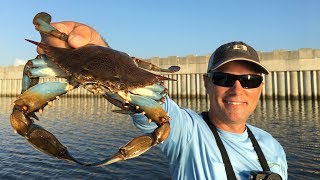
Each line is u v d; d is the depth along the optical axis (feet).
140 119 1.83
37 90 1.60
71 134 10.09
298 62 18.92
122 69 1.78
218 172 1.85
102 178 5.74
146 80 1.82
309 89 18.71
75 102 22.79
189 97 22.03
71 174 5.98
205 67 21.48
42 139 1.49
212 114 2.09
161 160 6.77
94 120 13.43
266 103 18.40
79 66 1.69
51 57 1.68
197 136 1.94
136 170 6.15
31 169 6.30
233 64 2.02
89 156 7.38
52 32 1.71
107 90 1.72
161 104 1.84
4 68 27.43
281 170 2.11
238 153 1.98
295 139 8.55
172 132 1.89
